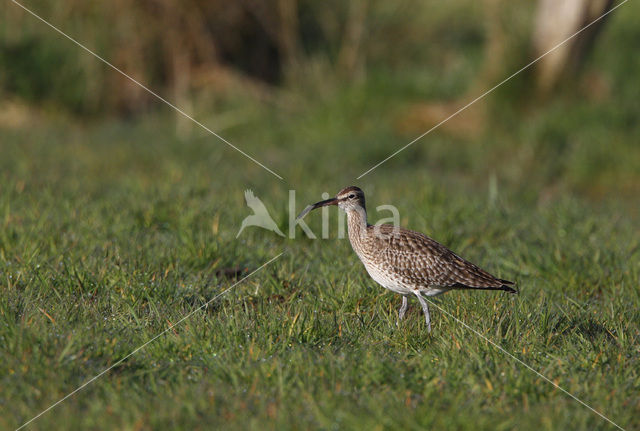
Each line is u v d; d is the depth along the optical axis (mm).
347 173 24875
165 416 9008
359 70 35312
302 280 14008
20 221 16328
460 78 33844
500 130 29406
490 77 30922
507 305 12867
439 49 37625
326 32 36312
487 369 10297
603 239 17062
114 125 31016
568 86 29969
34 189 19719
